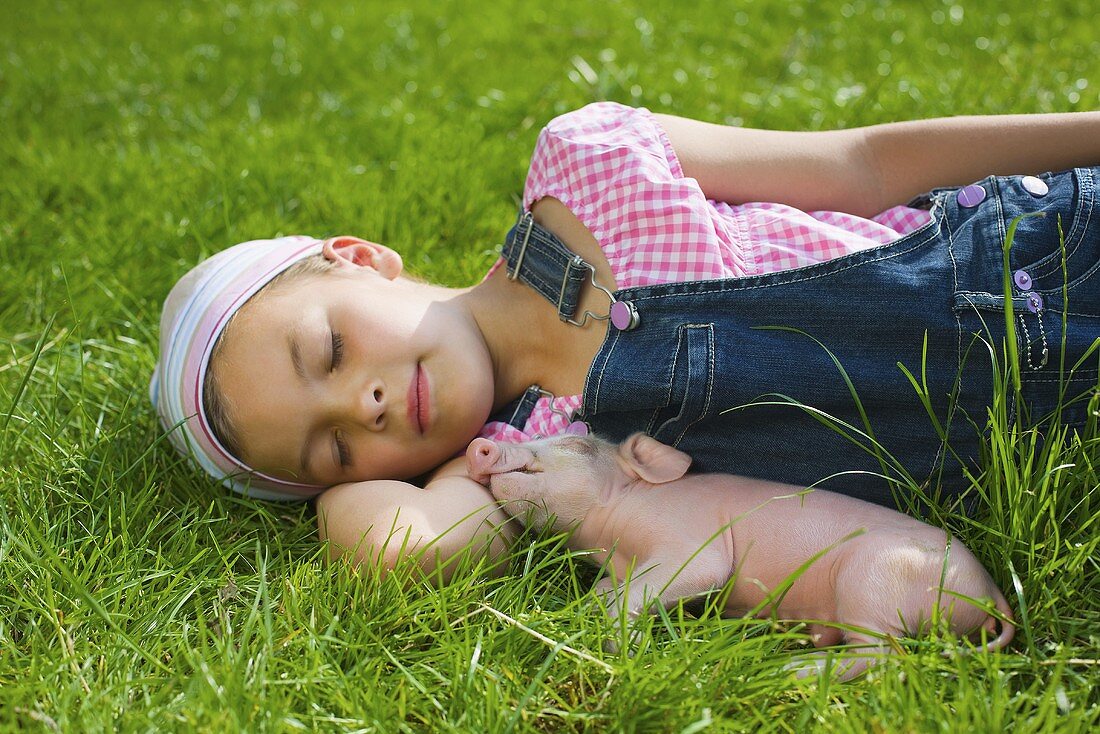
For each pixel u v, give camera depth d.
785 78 4.77
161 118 4.93
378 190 3.82
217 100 5.18
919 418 2.24
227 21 6.40
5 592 2.15
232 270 2.56
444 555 2.16
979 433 2.20
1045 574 1.95
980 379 2.21
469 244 3.63
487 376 2.50
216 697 1.73
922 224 2.58
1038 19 5.02
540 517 2.29
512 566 2.21
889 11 5.38
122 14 6.79
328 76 5.32
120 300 3.30
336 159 4.18
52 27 6.54
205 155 4.32
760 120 4.22
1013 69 4.38
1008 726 1.65
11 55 5.80
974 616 1.93
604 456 2.34
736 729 1.70
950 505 2.26
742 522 2.15
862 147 2.71
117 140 4.74
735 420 2.29
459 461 2.48
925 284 2.24
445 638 1.92
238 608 2.11
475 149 4.09
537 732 1.76
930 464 2.26
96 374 3.00
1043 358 2.19
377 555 2.16
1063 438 2.09
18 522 2.32
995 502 2.07
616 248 2.41
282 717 1.72
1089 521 1.99
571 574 2.14
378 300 2.45
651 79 4.61
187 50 5.88
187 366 2.51
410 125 4.40
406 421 2.38
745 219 2.49
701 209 2.37
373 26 6.09
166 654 1.98
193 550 2.27
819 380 2.21
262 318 2.43
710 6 5.78
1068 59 4.55
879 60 4.82
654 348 2.29
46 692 1.82
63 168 4.21
